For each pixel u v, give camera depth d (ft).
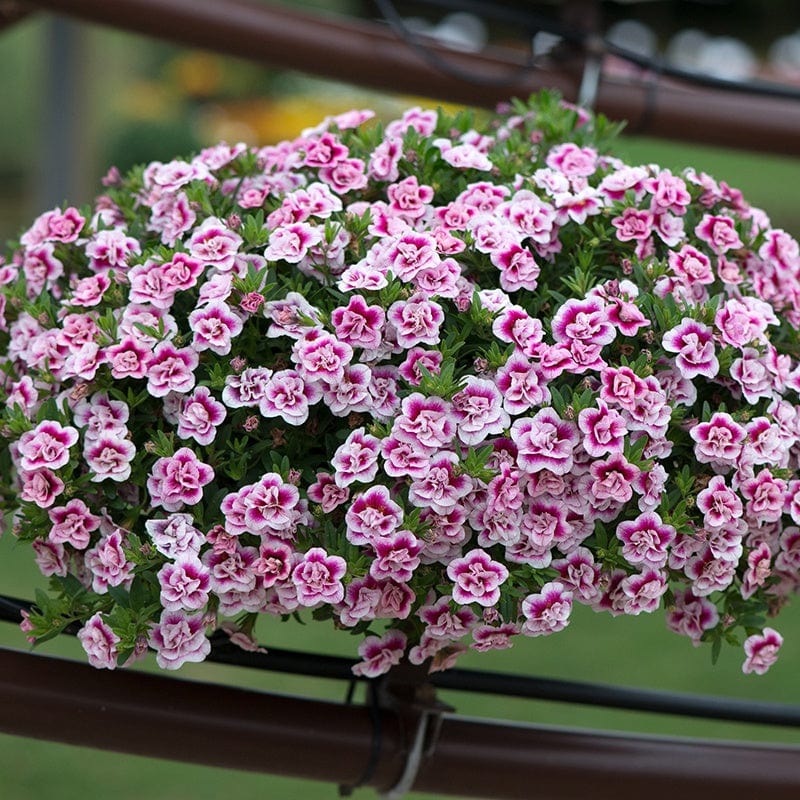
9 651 6.78
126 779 10.89
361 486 6.62
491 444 6.57
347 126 7.14
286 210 6.80
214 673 12.88
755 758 6.95
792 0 29.17
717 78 8.16
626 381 6.60
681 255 6.84
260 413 6.67
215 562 6.58
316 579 6.53
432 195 6.83
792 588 7.00
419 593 6.63
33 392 6.75
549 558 6.61
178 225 6.86
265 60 8.18
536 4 9.25
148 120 34.78
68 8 8.07
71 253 6.95
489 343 6.70
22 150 38.68
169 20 8.09
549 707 12.82
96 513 6.68
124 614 6.53
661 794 6.91
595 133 7.24
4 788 10.52
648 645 14.01
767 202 32.55
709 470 6.75
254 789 10.90
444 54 8.18
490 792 6.91
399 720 6.85
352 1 33.91
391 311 6.62
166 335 6.65
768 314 6.82
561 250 6.88
